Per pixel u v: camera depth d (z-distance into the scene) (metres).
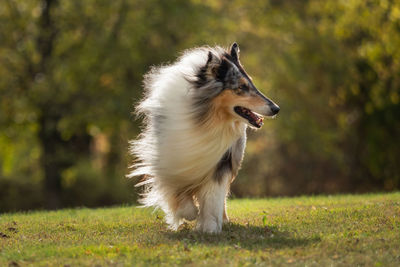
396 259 5.69
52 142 21.00
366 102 25.52
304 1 24.34
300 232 7.09
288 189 24.34
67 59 19.09
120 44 18.98
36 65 19.64
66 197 21.16
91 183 21.39
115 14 19.58
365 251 6.00
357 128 26.02
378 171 26.02
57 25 19.53
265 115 6.57
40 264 5.70
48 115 19.78
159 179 7.12
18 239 7.22
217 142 6.67
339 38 23.91
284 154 24.25
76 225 8.36
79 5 19.17
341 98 25.17
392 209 8.62
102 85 19.73
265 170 24.12
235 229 7.32
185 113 6.59
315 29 23.72
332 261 5.64
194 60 6.83
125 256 5.93
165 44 19.97
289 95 22.91
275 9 23.48
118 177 21.66
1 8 19.75
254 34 22.14
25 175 22.03
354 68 23.92
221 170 6.95
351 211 8.57
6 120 19.92
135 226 8.06
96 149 25.08
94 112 18.88
